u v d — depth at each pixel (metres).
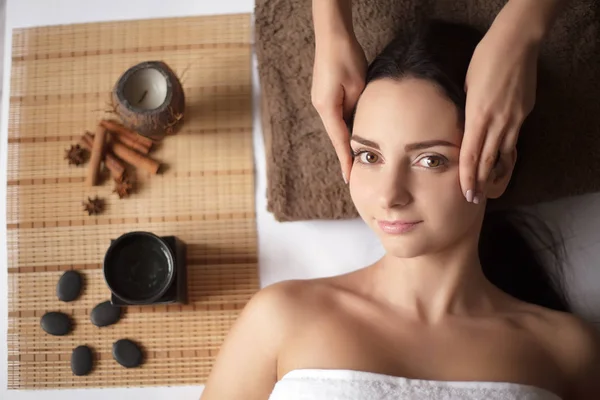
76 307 1.24
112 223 1.26
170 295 1.15
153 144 1.27
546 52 1.15
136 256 1.18
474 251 0.95
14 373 1.23
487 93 0.82
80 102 1.29
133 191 1.27
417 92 0.82
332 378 0.87
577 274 1.17
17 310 1.24
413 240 0.85
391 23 1.18
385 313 0.94
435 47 0.86
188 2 1.29
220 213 1.26
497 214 1.19
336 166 1.21
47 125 1.29
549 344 0.96
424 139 0.81
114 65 1.29
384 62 0.87
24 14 1.30
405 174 0.83
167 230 1.25
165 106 1.13
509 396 0.86
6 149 1.28
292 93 1.23
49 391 1.22
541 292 1.17
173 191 1.26
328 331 0.92
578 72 1.15
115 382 1.22
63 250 1.26
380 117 0.83
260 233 1.25
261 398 0.97
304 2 1.23
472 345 0.92
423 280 0.94
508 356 0.91
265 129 1.25
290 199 1.22
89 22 1.30
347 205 1.21
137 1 1.30
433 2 1.18
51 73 1.29
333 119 0.94
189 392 1.22
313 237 1.24
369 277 1.00
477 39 0.93
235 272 1.24
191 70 1.29
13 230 1.26
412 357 0.90
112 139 1.26
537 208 1.19
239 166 1.27
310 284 0.99
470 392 0.85
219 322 1.23
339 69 0.93
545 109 1.15
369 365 0.89
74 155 1.26
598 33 1.14
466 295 0.95
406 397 0.85
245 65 1.28
